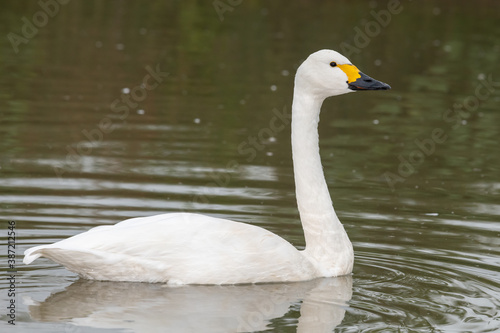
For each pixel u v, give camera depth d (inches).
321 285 380.8
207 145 659.4
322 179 410.3
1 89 824.3
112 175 561.0
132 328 316.8
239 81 928.9
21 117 721.6
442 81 975.6
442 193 553.0
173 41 1165.7
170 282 366.0
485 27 1373.0
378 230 466.6
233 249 371.6
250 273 373.4
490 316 340.8
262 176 577.0
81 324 319.6
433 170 616.7
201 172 578.9
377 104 861.8
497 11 1533.0
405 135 729.0
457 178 594.9
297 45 1160.2
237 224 380.5
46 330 312.7
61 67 951.6
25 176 550.9
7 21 1237.1
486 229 473.1
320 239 402.9
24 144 637.9
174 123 729.0
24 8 1364.4
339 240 402.0
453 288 377.7
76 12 1370.6
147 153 626.5
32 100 786.8
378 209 509.4
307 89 410.9
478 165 635.5
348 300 359.6
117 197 509.7
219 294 360.5
